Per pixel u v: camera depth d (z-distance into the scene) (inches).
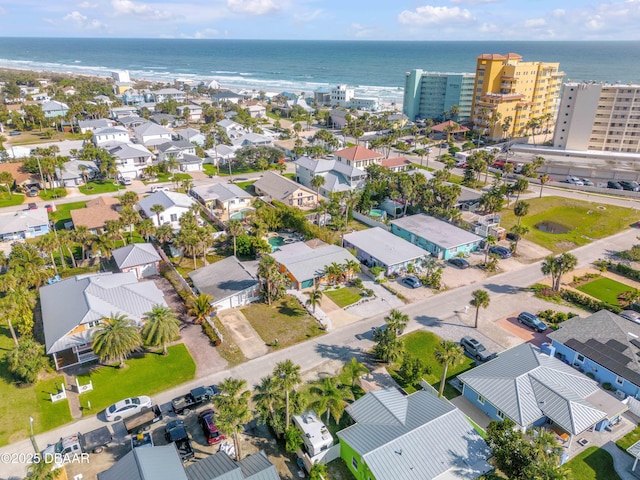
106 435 1716.3
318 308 2623.0
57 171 4566.9
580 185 4813.0
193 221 3378.4
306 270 2834.6
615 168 5073.8
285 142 6756.9
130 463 1409.9
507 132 7116.1
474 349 2231.8
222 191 4192.9
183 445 1659.7
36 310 2561.5
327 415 1774.1
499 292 2834.6
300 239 3535.9
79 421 1813.5
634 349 2108.8
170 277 2896.2
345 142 6796.3
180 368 2116.1
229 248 3376.0
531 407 1780.3
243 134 6555.1
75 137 6688.0
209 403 1908.2
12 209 4025.6
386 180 4220.0
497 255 3309.5
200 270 2896.2
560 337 2241.6
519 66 7017.7
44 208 3814.0
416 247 3189.0
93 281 2426.2
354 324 2484.0
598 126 5605.3
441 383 1909.4
